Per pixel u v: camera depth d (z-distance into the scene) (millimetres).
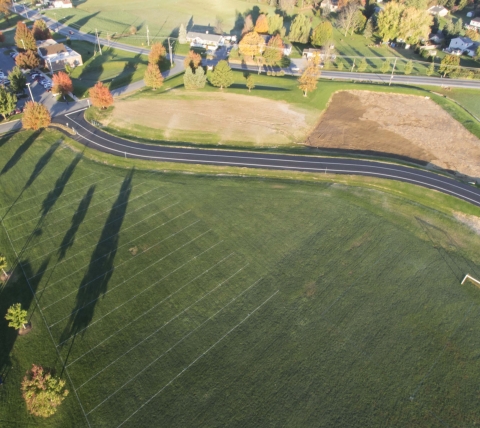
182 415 35906
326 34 135125
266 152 75125
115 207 59438
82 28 151000
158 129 81500
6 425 34875
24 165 68188
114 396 37062
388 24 139625
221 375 39031
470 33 147125
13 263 49719
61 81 90375
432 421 36750
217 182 66125
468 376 40500
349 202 63031
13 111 84375
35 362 39469
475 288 50031
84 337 41812
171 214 58531
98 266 49688
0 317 43438
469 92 111500
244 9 178750
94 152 72562
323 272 50469
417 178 68750
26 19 159125
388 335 43656
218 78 96062
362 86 107438
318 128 87938
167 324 43438
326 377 39406
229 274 49438
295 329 43625
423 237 57500
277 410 36625
